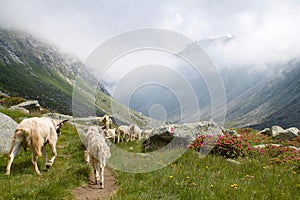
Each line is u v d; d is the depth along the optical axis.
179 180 8.20
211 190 7.25
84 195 7.15
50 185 6.88
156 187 7.55
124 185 7.85
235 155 12.91
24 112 20.03
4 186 6.77
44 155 9.29
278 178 9.20
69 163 10.29
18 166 8.88
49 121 9.37
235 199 6.49
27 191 6.51
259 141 18.83
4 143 10.15
